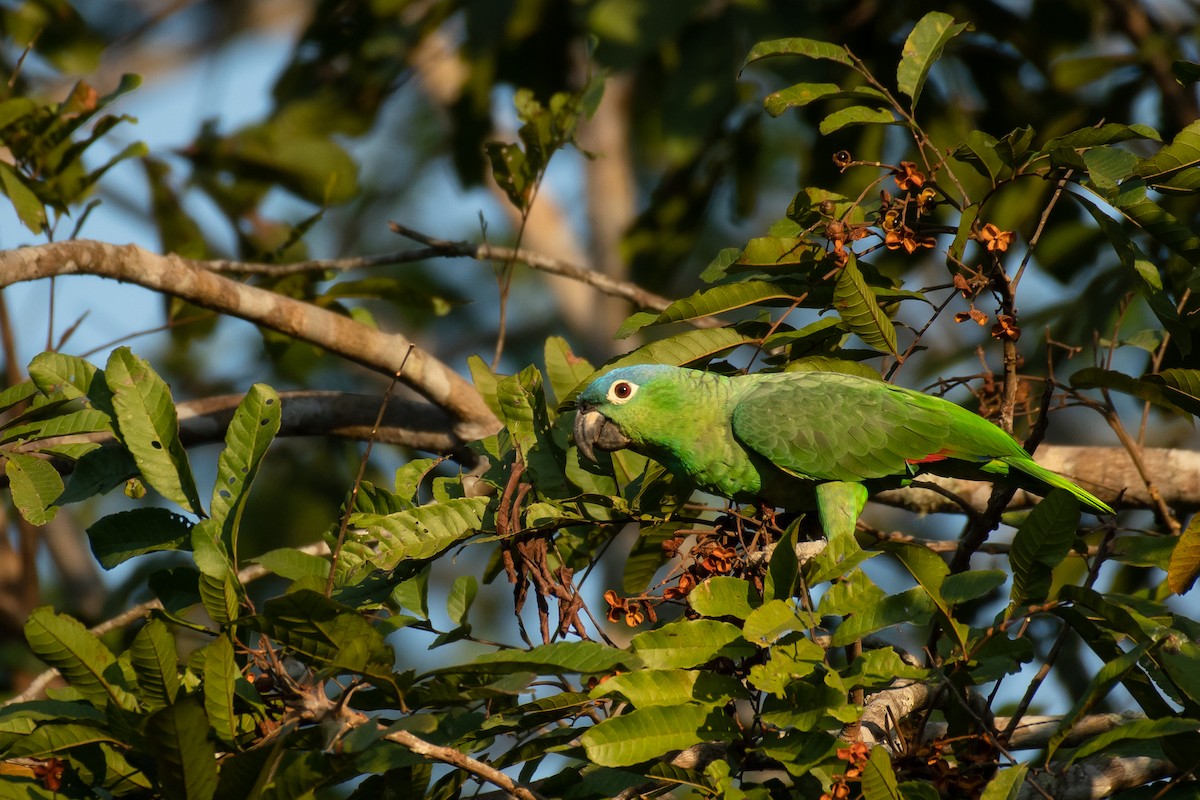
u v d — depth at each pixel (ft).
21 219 37.22
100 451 27.61
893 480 31.27
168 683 21.54
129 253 35.91
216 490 25.12
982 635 23.40
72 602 54.75
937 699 24.35
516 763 23.81
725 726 21.99
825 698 21.45
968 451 30.60
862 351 31.35
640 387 31.01
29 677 45.70
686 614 25.64
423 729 20.39
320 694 22.36
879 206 27.86
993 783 21.12
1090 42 48.80
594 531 30.99
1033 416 41.65
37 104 38.83
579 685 27.96
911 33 27.73
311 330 39.40
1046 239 46.11
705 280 29.09
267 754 20.13
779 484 31.83
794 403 30.94
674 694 22.03
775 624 21.71
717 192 50.39
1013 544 22.61
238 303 38.11
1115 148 24.89
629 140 65.00
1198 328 27.02
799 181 46.98
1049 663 25.40
